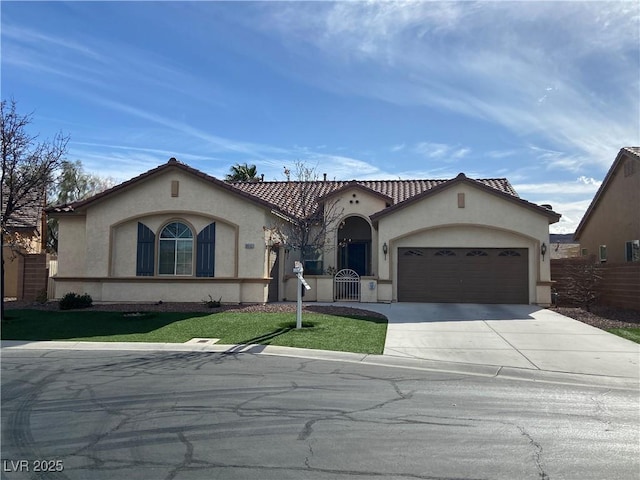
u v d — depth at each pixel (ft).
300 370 33.37
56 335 46.11
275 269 71.72
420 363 36.47
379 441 19.94
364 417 23.11
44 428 21.33
